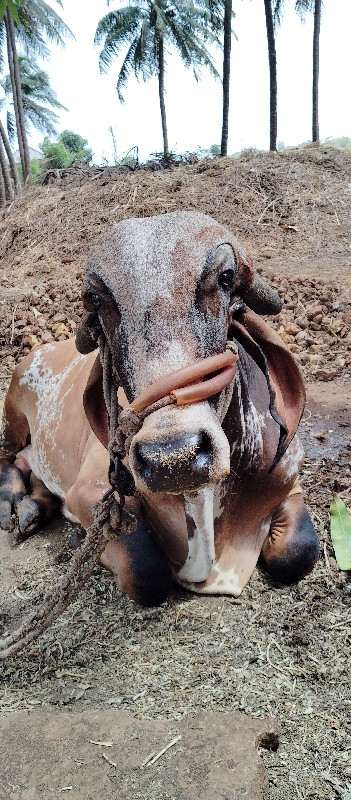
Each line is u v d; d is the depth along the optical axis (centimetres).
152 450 93
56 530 181
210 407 103
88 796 94
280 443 129
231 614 137
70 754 101
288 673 122
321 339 312
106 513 113
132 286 104
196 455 94
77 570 118
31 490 199
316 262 470
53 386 186
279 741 106
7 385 293
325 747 106
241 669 123
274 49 1045
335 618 135
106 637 133
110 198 585
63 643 133
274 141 1068
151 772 97
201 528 132
